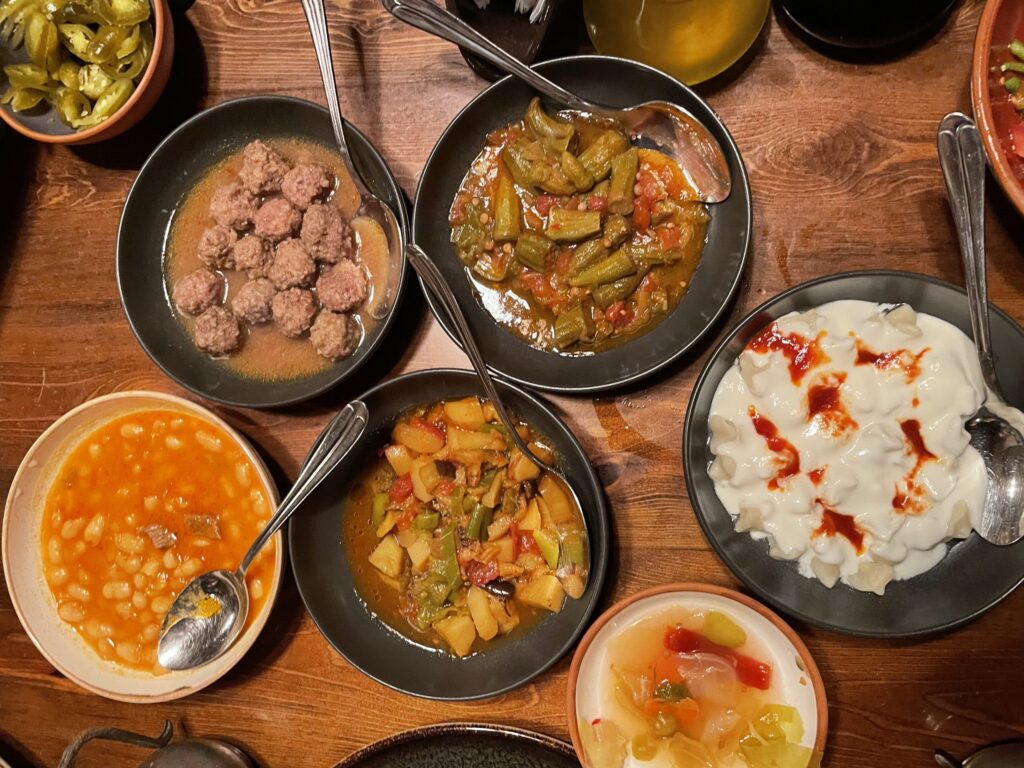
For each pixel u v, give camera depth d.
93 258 0.53
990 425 0.42
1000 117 0.40
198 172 0.51
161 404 0.51
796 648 0.42
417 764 0.47
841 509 0.42
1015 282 0.44
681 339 0.46
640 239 0.46
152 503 0.52
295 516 0.47
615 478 0.47
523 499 0.47
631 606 0.44
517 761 0.46
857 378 0.42
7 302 0.54
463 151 0.48
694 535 0.47
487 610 0.47
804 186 0.46
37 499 0.53
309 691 0.51
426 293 0.45
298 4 0.51
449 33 0.43
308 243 0.48
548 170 0.46
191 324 0.51
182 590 0.52
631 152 0.46
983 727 0.44
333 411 0.50
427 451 0.49
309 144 0.50
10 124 0.49
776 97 0.46
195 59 0.52
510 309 0.48
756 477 0.43
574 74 0.45
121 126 0.49
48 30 0.49
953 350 0.42
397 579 0.49
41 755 0.54
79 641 0.53
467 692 0.47
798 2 0.44
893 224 0.45
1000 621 0.44
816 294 0.42
